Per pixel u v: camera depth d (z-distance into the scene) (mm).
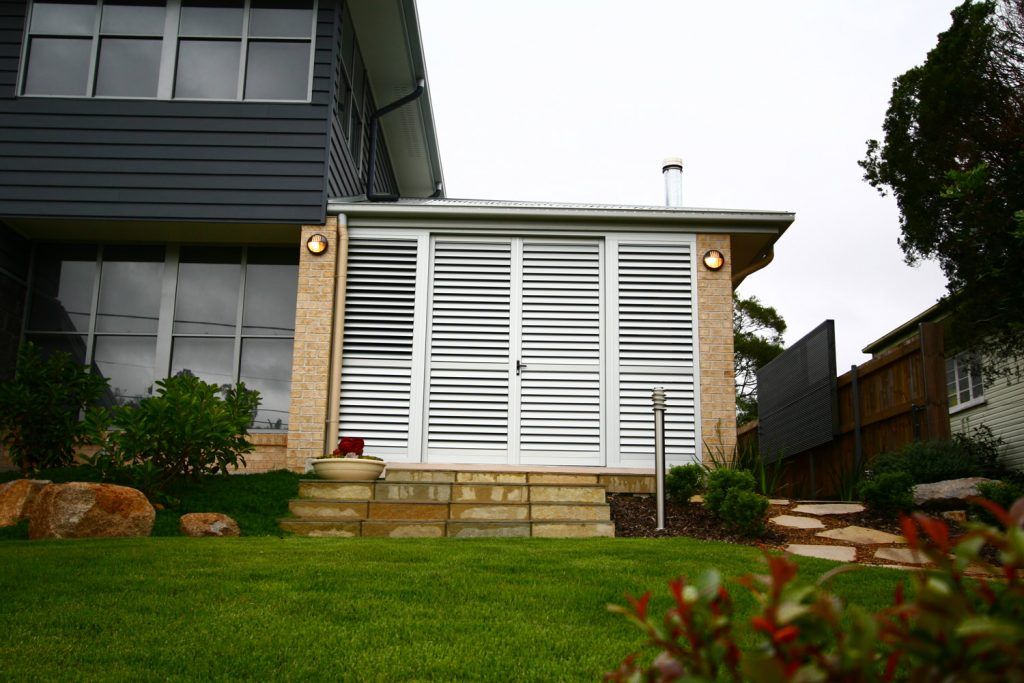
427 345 10430
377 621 4602
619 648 4207
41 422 9492
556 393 10344
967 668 1242
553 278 10648
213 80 11094
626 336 10469
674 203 12867
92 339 11125
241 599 4926
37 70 11109
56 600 4820
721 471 8234
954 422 16672
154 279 11320
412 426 10203
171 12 11266
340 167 11664
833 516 8391
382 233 10680
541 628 4520
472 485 8641
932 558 1330
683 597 1406
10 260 10930
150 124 10812
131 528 7375
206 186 10641
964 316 11711
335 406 10094
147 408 8305
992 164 11641
